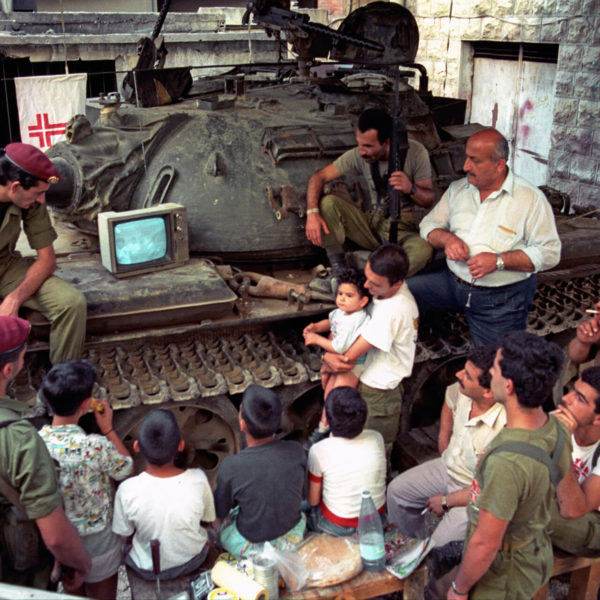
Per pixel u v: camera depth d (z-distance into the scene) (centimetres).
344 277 473
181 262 534
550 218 504
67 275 513
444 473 446
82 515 390
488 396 405
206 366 510
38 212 478
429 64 1413
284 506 403
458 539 421
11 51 1289
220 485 405
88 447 386
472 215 516
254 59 1623
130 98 698
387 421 507
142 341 523
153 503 388
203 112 620
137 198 584
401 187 510
